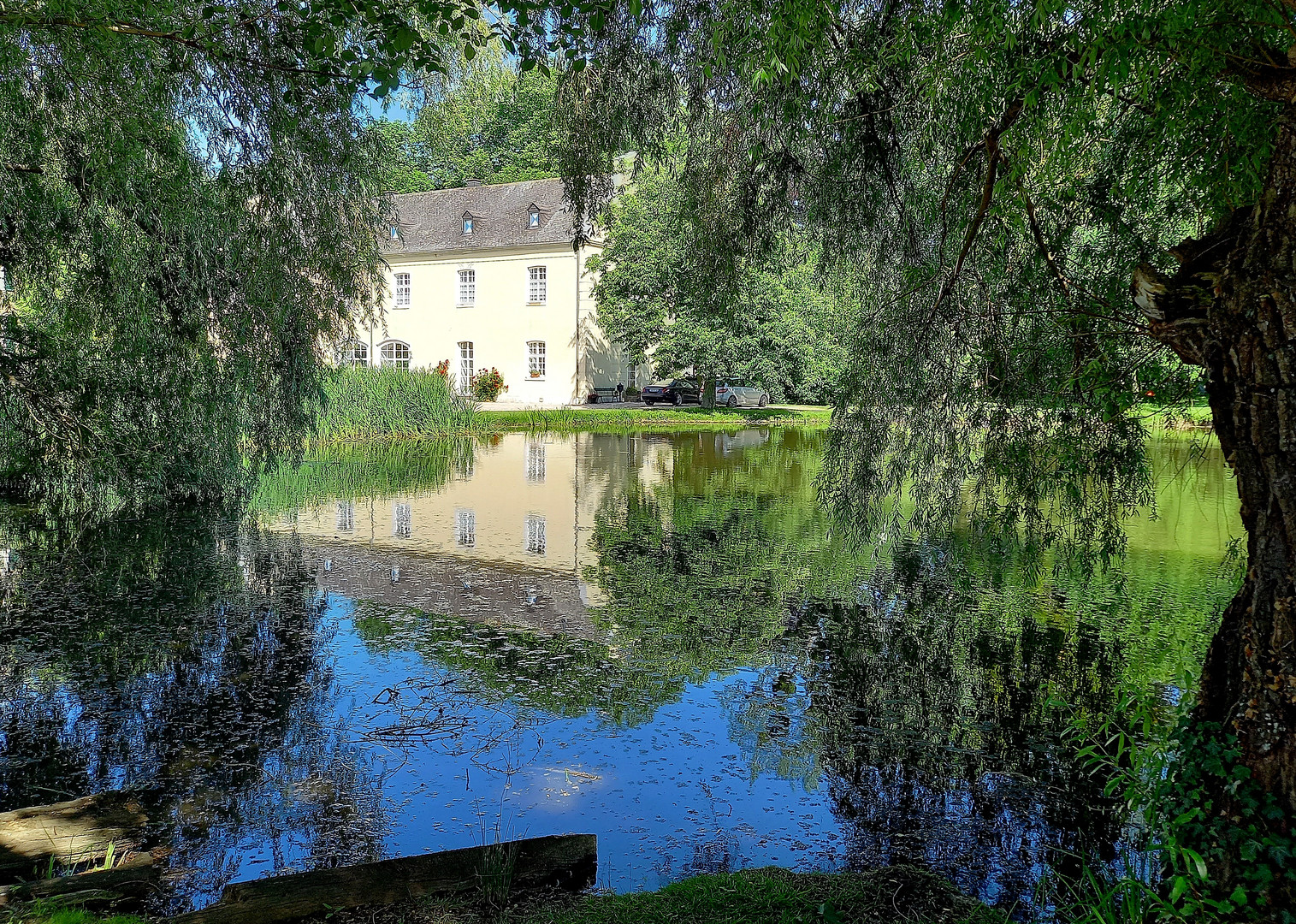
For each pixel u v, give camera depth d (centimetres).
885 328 531
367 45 427
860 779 424
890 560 886
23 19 442
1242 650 249
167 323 714
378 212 705
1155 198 472
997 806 399
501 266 3338
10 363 695
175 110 606
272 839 365
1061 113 367
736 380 3222
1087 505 521
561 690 539
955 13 340
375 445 2147
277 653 603
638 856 354
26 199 635
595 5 407
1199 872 237
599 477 1563
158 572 831
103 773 423
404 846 362
